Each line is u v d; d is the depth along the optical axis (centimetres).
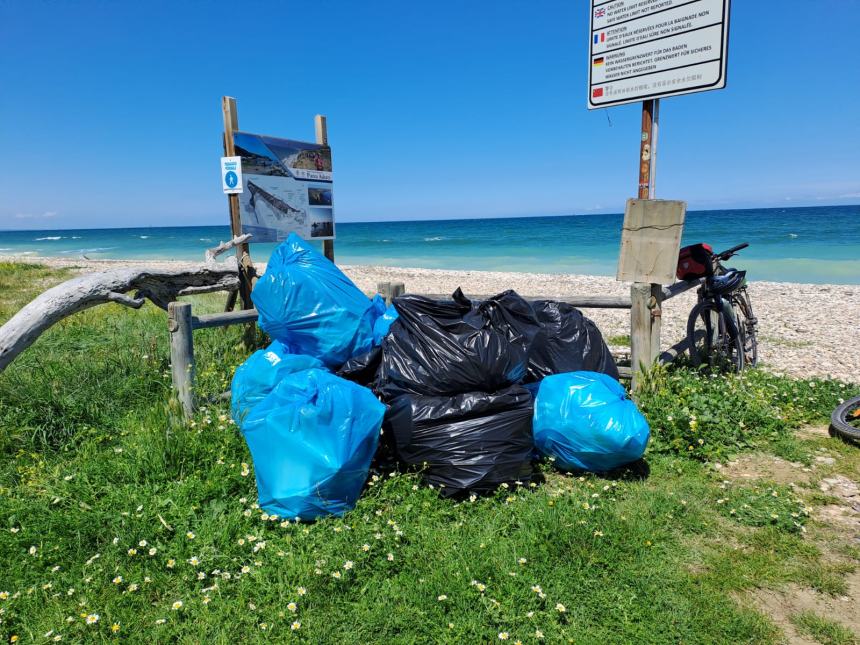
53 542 273
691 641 219
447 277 1839
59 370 480
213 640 217
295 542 276
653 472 359
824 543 284
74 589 243
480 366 332
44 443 379
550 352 419
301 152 605
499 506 311
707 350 550
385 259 3462
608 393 357
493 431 321
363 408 308
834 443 402
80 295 439
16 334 415
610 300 476
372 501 305
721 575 257
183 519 284
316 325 398
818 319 928
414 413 328
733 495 325
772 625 228
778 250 2947
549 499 315
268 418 297
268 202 564
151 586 246
